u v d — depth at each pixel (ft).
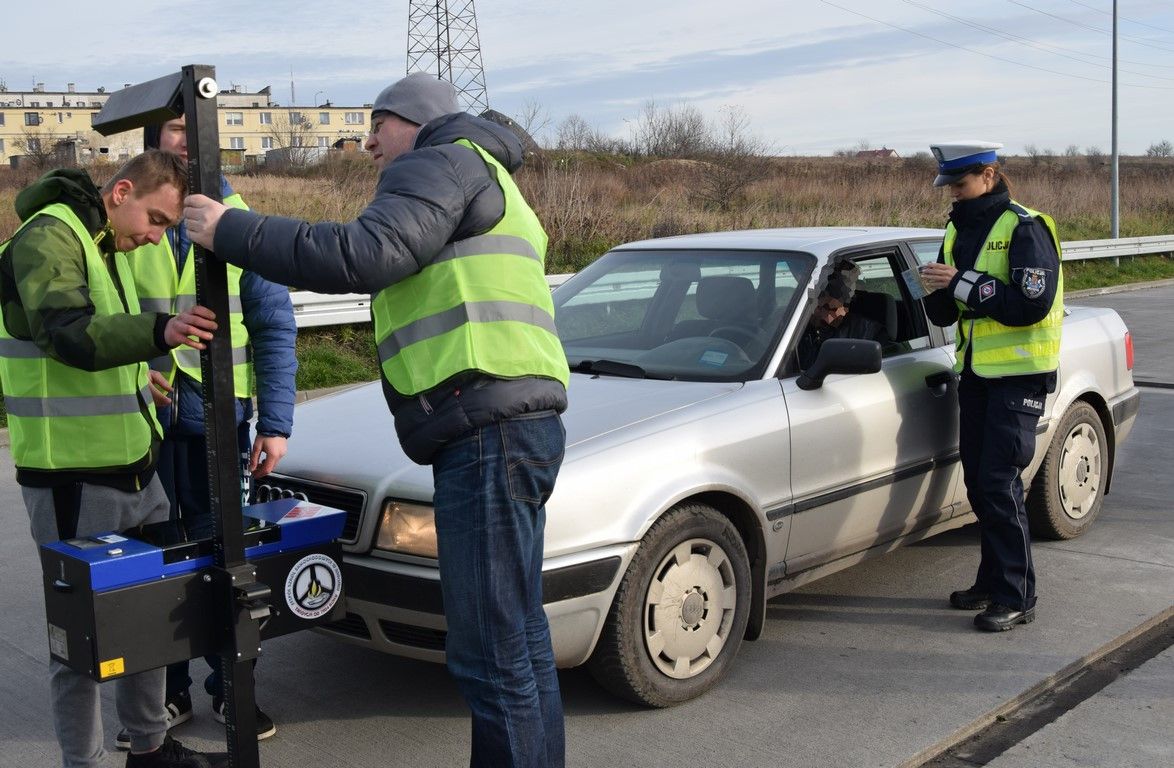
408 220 7.53
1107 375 18.19
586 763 10.73
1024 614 14.19
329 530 8.37
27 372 8.69
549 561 10.65
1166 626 14.53
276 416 11.14
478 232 8.04
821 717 11.71
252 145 397.80
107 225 9.07
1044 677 12.66
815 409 13.26
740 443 12.32
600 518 11.02
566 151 80.48
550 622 10.68
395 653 11.04
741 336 13.94
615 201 58.13
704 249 15.64
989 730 11.62
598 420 12.01
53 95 404.77
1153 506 19.80
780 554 13.05
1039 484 17.10
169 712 11.76
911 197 80.28
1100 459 18.17
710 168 78.54
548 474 8.32
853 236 15.75
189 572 7.75
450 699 12.44
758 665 13.12
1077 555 17.04
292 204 49.03
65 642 7.73
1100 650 13.48
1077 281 66.18
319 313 32.37
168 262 10.67
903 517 14.89
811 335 14.16
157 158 9.05
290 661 13.57
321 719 11.94
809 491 13.20
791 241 15.33
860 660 13.23
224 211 7.39
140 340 7.75
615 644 11.31
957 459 15.57
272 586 8.07
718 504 12.55
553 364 8.26
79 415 8.73
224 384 7.70
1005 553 14.08
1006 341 13.79
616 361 14.15
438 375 7.89
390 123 8.63
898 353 15.16
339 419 13.16
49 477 8.80
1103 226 90.38
